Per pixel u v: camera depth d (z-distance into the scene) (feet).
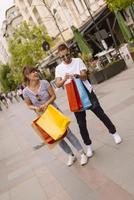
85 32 88.74
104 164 18.89
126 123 24.47
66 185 18.61
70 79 19.76
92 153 20.85
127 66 59.00
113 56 64.64
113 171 17.47
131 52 56.54
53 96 20.44
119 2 53.11
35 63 136.05
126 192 14.71
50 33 152.97
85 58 60.44
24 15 189.47
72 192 17.34
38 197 18.78
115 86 43.57
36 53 135.23
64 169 21.29
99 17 84.28
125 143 20.65
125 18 84.53
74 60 19.89
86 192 16.57
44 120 19.60
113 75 54.60
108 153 20.24
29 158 28.58
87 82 20.07
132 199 13.88
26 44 135.03
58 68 20.08
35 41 134.82
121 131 23.13
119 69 55.01
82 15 116.37
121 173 16.81
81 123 20.65
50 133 19.34
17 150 34.65
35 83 20.27
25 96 20.54
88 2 108.06
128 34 67.87
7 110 116.06
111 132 21.04
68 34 132.77
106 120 20.81
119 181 16.05
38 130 19.79
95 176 17.90
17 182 23.09
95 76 54.39
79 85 19.79
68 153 21.40
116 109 29.81
